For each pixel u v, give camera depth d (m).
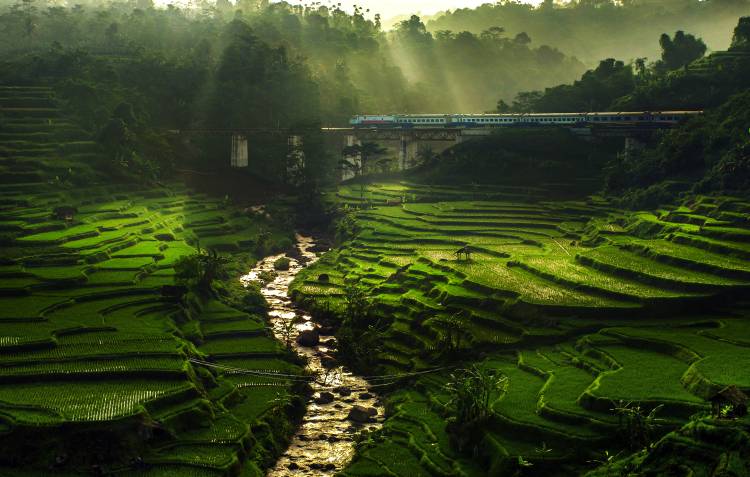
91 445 69.50
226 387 87.31
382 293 120.69
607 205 161.88
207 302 114.81
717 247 117.25
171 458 71.38
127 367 82.31
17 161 163.75
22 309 98.31
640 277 109.56
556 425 73.69
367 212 174.12
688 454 59.09
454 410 80.50
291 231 177.25
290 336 109.88
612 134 193.88
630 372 82.25
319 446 81.44
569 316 100.94
